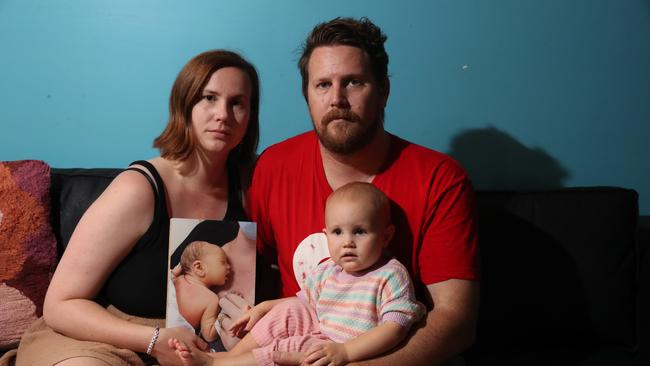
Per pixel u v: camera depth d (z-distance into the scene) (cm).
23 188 148
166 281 131
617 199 154
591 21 176
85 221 126
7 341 140
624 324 151
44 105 178
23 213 146
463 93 177
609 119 179
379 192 126
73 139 179
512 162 179
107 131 179
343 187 127
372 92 126
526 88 177
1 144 179
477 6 175
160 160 135
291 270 138
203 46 175
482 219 156
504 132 178
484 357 151
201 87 130
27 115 178
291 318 126
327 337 123
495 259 153
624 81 178
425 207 129
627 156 180
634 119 179
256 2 174
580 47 177
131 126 179
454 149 179
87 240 124
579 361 145
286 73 176
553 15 176
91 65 176
